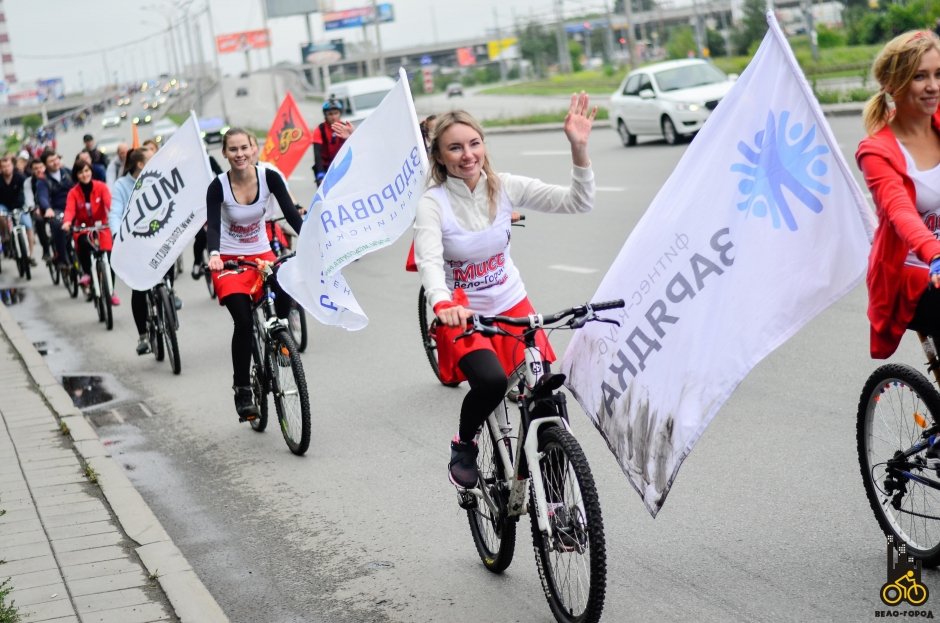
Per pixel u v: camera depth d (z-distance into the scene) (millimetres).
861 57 41969
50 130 120250
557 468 4777
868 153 4762
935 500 4949
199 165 10094
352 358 10961
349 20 141875
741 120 4965
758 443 7027
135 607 5324
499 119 49219
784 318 4859
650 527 5953
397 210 7203
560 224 17625
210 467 8062
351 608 5445
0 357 12453
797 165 4852
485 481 5406
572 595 4824
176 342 11078
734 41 59938
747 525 5805
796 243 4855
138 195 10344
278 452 8242
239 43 151750
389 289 14688
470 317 4641
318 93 133125
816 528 5652
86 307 16312
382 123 7168
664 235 5055
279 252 10430
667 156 24766
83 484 7340
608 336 5211
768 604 4906
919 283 4738
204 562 6250
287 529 6633
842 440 6891
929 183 4750
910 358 8352
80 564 5902
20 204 20953
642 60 84500
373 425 8586
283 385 8242
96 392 10797
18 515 6758
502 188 5141
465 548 6047
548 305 12078
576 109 4969
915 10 42688
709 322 4926
